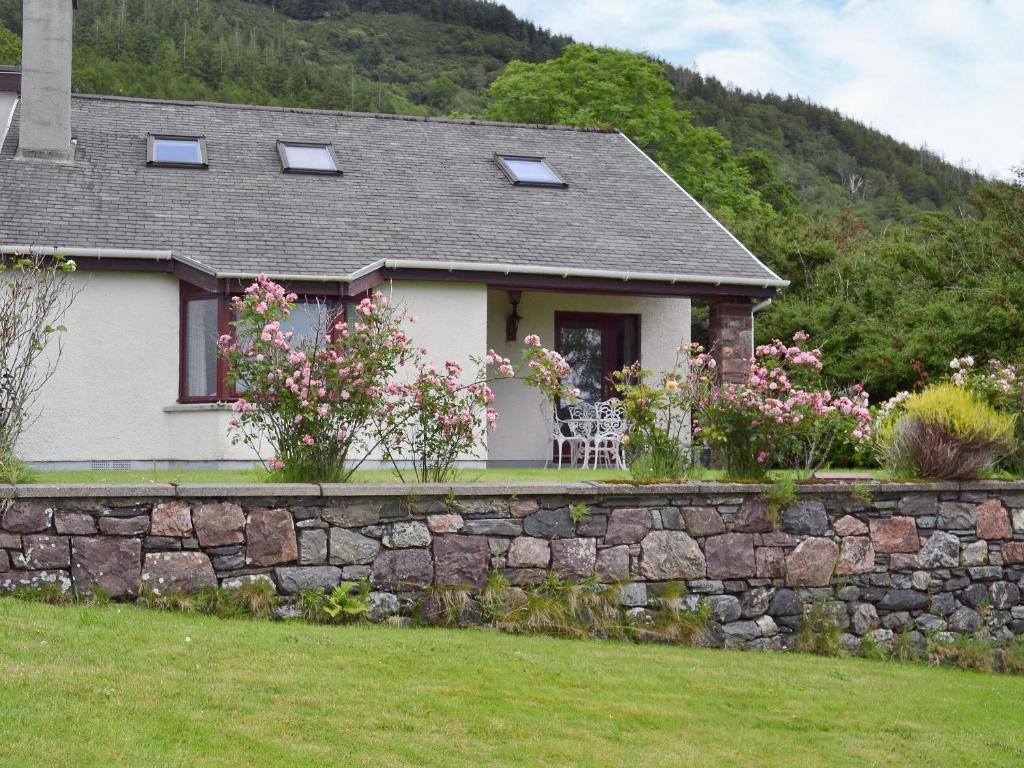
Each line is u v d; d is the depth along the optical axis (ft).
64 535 23.11
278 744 15.88
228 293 43.24
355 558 24.80
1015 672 28.68
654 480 27.91
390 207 50.24
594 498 26.45
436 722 17.71
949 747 19.74
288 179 51.26
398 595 24.95
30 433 42.24
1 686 16.81
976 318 55.88
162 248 43.70
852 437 31.68
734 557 27.32
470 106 183.42
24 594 22.67
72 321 42.98
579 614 25.76
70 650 19.07
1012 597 29.99
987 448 29.86
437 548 25.30
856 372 58.18
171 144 52.44
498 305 52.21
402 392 27.04
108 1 177.78
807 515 28.14
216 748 15.47
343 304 44.19
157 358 43.96
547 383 30.71
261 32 218.79
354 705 18.01
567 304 53.01
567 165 58.29
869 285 67.31
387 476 32.42
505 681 20.47
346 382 26.68
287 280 43.55
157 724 16.07
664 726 19.06
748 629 27.25
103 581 23.25
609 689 20.94
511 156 57.82
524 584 25.82
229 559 24.06
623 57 108.47
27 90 48.67
